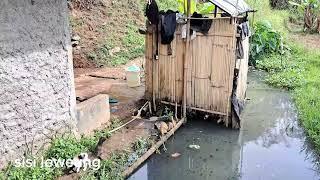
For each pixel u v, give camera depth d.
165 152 6.50
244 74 8.34
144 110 7.62
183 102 7.50
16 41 4.73
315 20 16.94
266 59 12.72
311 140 6.89
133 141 6.34
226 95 7.20
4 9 4.52
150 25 7.44
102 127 6.73
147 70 7.84
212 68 7.16
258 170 6.06
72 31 11.88
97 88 9.12
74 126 5.93
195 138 7.04
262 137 7.25
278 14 18.62
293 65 11.89
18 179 4.74
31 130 5.16
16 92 4.84
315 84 9.88
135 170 5.81
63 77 5.59
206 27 6.92
